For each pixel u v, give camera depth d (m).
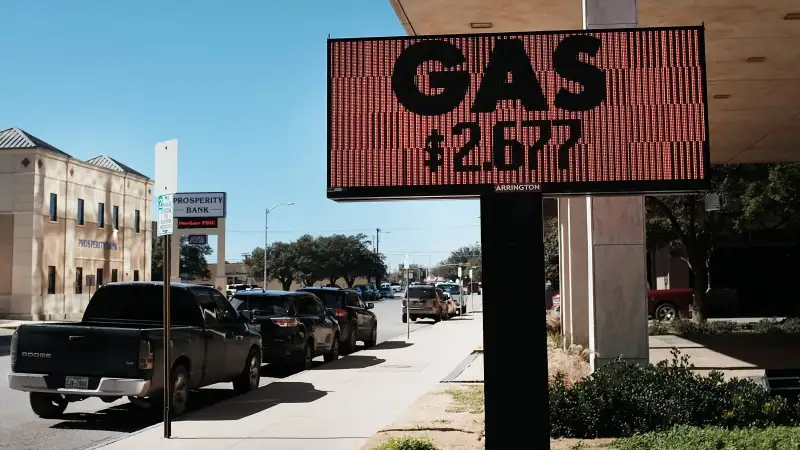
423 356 19.81
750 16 14.05
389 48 6.79
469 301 69.44
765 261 37.53
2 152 42.31
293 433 9.38
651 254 40.72
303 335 17.12
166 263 9.52
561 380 9.33
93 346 10.24
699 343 20.28
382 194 6.67
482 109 6.70
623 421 8.30
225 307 13.36
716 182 27.72
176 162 9.40
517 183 6.61
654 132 6.64
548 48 6.72
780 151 25.86
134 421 10.96
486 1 13.85
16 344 10.46
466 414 10.09
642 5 13.46
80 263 46.91
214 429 9.74
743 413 8.36
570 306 17.11
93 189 48.53
